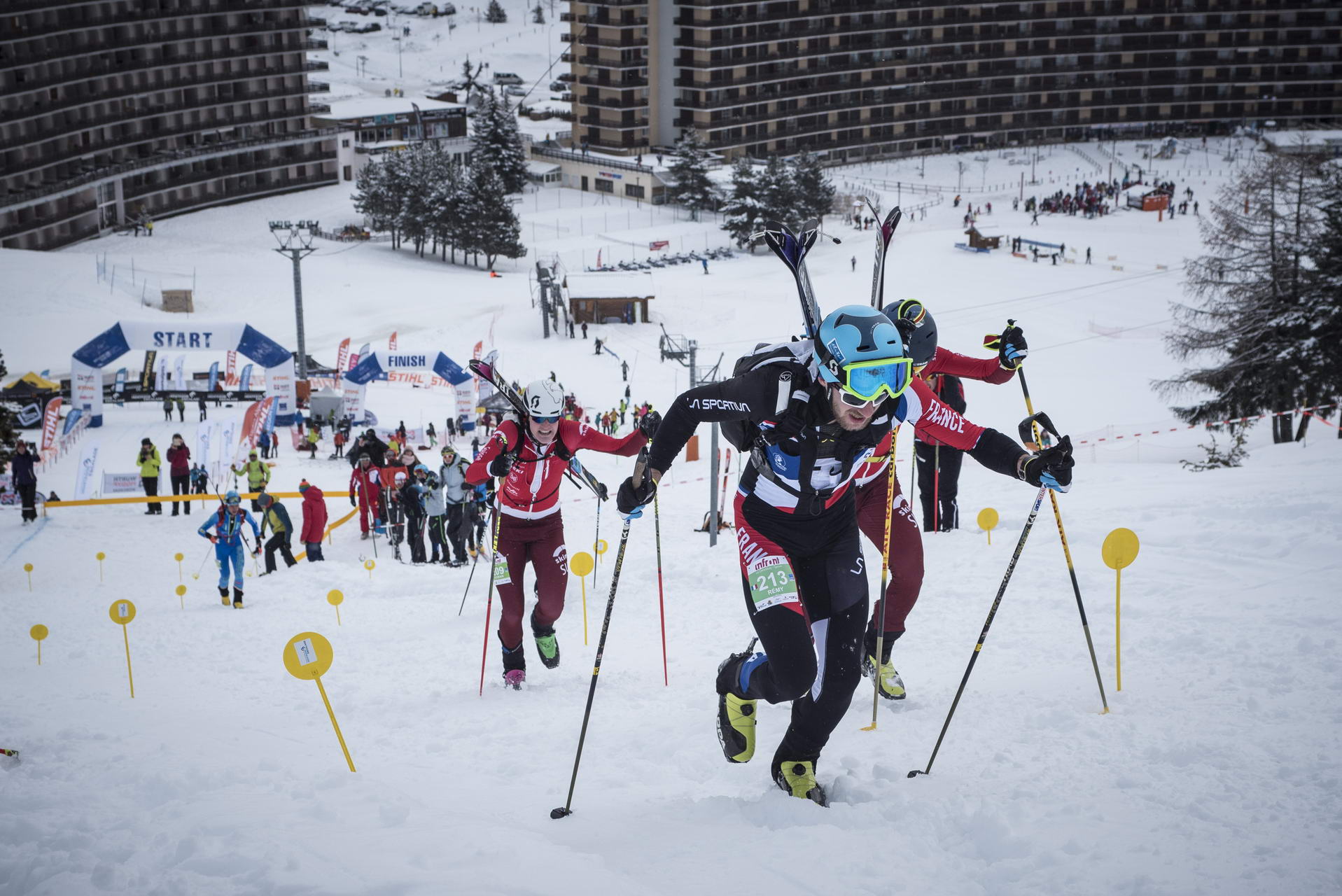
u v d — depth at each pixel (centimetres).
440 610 1310
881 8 11550
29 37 8256
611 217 9844
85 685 987
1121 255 8212
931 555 1068
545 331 6375
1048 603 837
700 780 550
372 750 658
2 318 6162
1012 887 376
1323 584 755
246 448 3631
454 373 4084
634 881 387
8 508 2561
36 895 391
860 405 455
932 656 748
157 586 1670
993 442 486
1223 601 755
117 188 8981
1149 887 362
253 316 6762
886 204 10425
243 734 716
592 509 2345
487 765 604
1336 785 430
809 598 509
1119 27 12325
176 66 9456
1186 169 11606
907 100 12019
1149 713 544
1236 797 430
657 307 7106
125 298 6856
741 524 514
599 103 10744
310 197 10281
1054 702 582
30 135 8244
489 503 1739
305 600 1445
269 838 425
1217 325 3238
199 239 8819
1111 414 4291
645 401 5069
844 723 605
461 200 7944
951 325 6331
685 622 1065
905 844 411
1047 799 445
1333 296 2917
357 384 4141
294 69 10206
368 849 408
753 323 6738
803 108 11438
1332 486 1102
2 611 1471
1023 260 8106
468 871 385
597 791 533
